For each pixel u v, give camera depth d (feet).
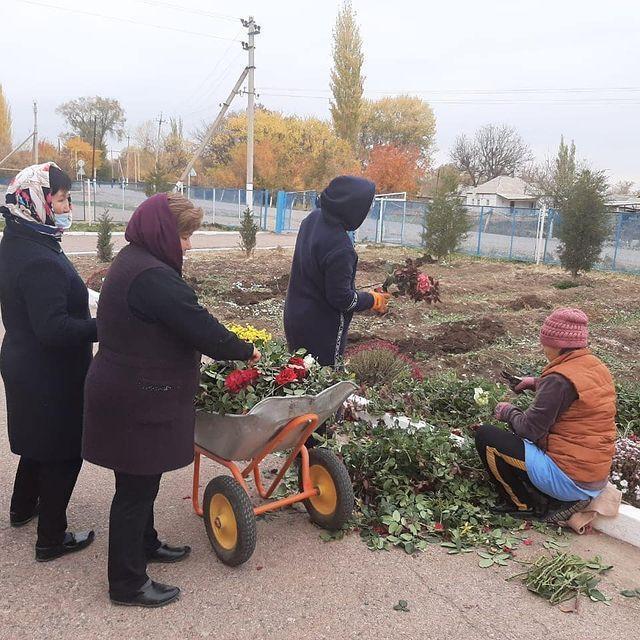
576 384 12.04
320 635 9.48
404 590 10.68
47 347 10.36
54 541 11.12
